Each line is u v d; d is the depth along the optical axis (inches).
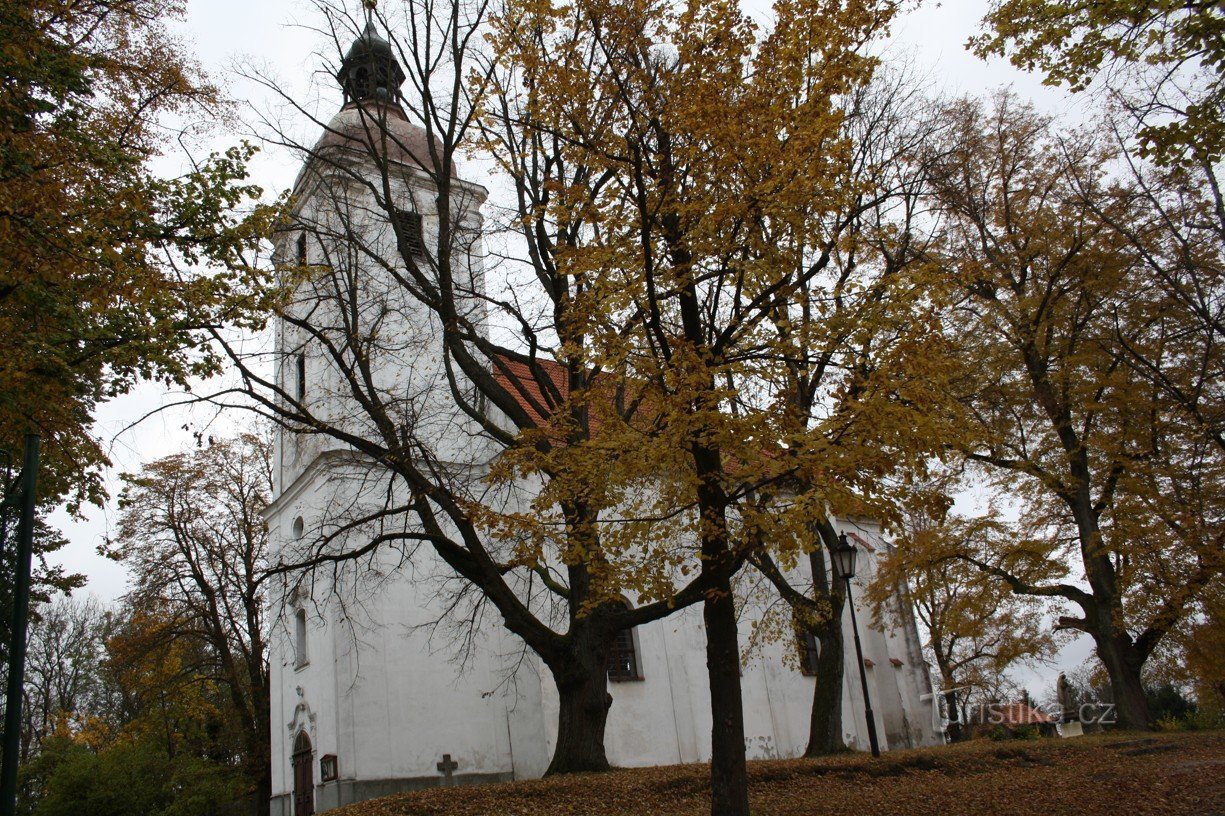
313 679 950.4
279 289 640.4
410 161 1065.5
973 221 940.0
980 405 920.9
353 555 660.7
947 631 972.6
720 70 429.7
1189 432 877.8
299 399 1049.5
